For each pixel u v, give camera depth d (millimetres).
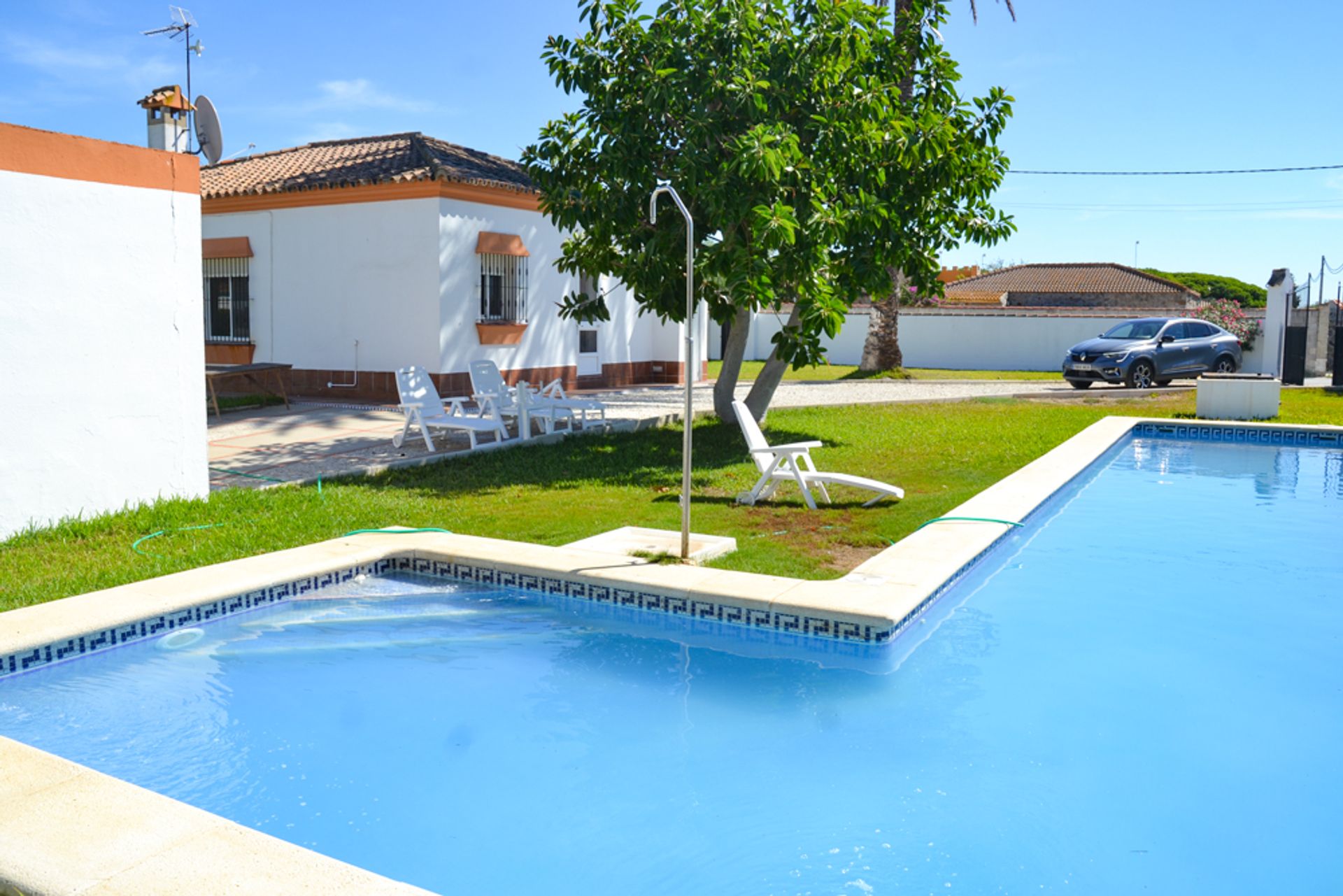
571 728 4707
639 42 11352
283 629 6117
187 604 5867
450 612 6441
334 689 5203
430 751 4461
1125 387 23375
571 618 6391
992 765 4281
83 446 7906
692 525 8328
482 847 3646
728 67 11078
